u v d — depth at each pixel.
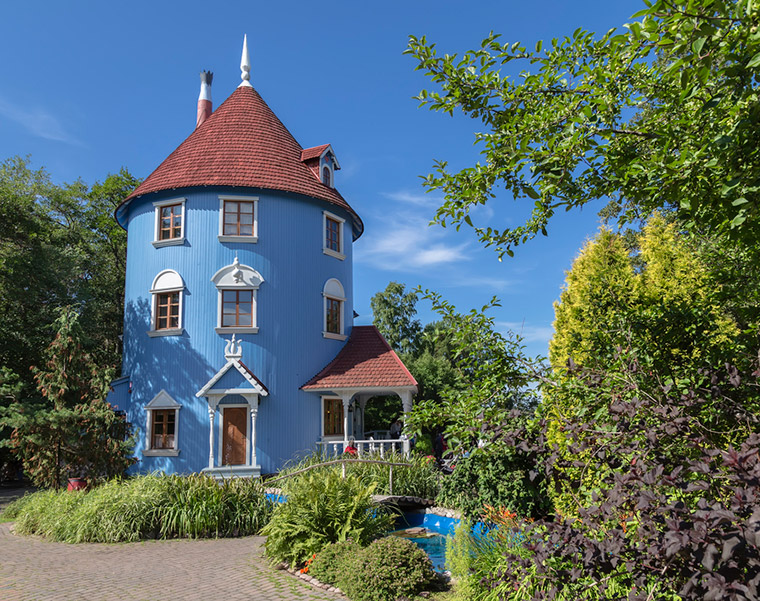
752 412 4.47
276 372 22.44
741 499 2.92
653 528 3.29
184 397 21.83
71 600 8.07
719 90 4.12
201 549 11.30
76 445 15.99
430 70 5.30
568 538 3.76
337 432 23.73
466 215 5.69
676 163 4.17
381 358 24.19
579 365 5.05
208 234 22.83
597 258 11.37
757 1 3.37
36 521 13.97
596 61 5.05
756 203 3.88
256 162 24.00
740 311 6.01
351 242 27.36
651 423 4.24
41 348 25.56
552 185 5.00
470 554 7.74
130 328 23.70
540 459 4.89
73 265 27.58
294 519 9.89
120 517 12.56
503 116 5.27
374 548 8.29
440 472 15.47
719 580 2.72
